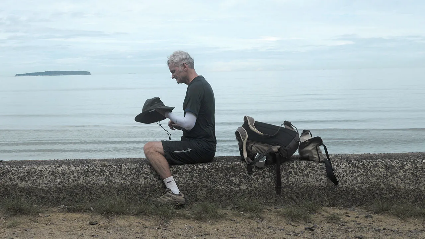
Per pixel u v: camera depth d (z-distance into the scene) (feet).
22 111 141.08
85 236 11.31
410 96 187.52
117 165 14.10
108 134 75.15
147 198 14.08
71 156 53.93
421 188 13.97
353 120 92.63
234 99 187.62
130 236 11.40
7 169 13.89
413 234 11.67
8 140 69.10
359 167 14.11
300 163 14.15
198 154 13.87
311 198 14.14
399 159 14.17
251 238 11.37
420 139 63.31
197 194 14.08
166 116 13.43
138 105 169.27
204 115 13.87
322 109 123.85
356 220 12.88
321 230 12.03
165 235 11.52
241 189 14.15
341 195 14.15
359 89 278.26
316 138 14.12
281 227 12.28
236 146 57.93
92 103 188.34
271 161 13.98
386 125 82.43
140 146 61.46
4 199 13.80
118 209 13.15
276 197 14.16
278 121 94.68
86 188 13.99
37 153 56.49
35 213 13.04
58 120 105.40
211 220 12.81
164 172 13.62
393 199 14.02
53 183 13.93
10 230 11.68
